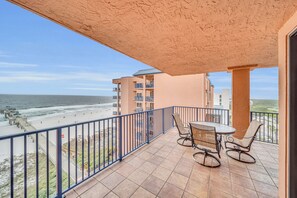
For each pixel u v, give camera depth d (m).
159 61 3.21
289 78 1.41
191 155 3.16
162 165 2.72
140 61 3.20
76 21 1.53
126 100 17.67
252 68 3.69
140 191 2.01
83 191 1.99
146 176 2.36
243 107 3.78
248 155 3.01
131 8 1.30
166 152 3.32
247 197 1.91
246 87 3.74
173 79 11.29
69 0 1.19
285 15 1.37
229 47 2.31
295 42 1.40
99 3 1.23
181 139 4.29
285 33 1.49
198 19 1.48
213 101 17.23
